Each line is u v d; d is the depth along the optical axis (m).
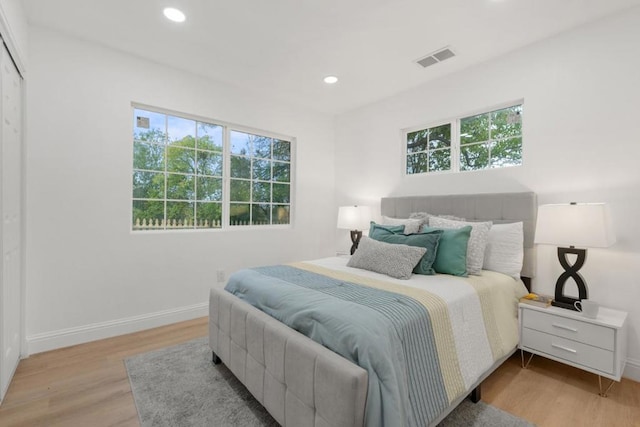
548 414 1.71
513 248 2.44
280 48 2.66
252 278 2.11
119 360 2.27
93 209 2.60
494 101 2.80
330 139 4.39
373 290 1.79
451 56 2.77
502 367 2.24
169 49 2.69
